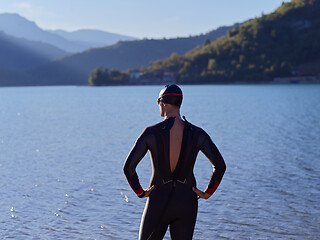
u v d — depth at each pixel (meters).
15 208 8.73
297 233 7.03
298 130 23.92
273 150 16.58
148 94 115.75
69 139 21.73
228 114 39.03
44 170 13.18
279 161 14.06
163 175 3.66
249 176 11.70
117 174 12.41
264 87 156.50
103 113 44.19
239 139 20.42
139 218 8.06
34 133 25.17
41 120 35.94
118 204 9.05
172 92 3.71
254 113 39.47
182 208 3.65
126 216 8.20
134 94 117.50
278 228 7.29
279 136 21.25
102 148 18.30
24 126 30.28
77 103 70.06
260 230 7.21
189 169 3.69
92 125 30.39
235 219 7.84
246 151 16.47
